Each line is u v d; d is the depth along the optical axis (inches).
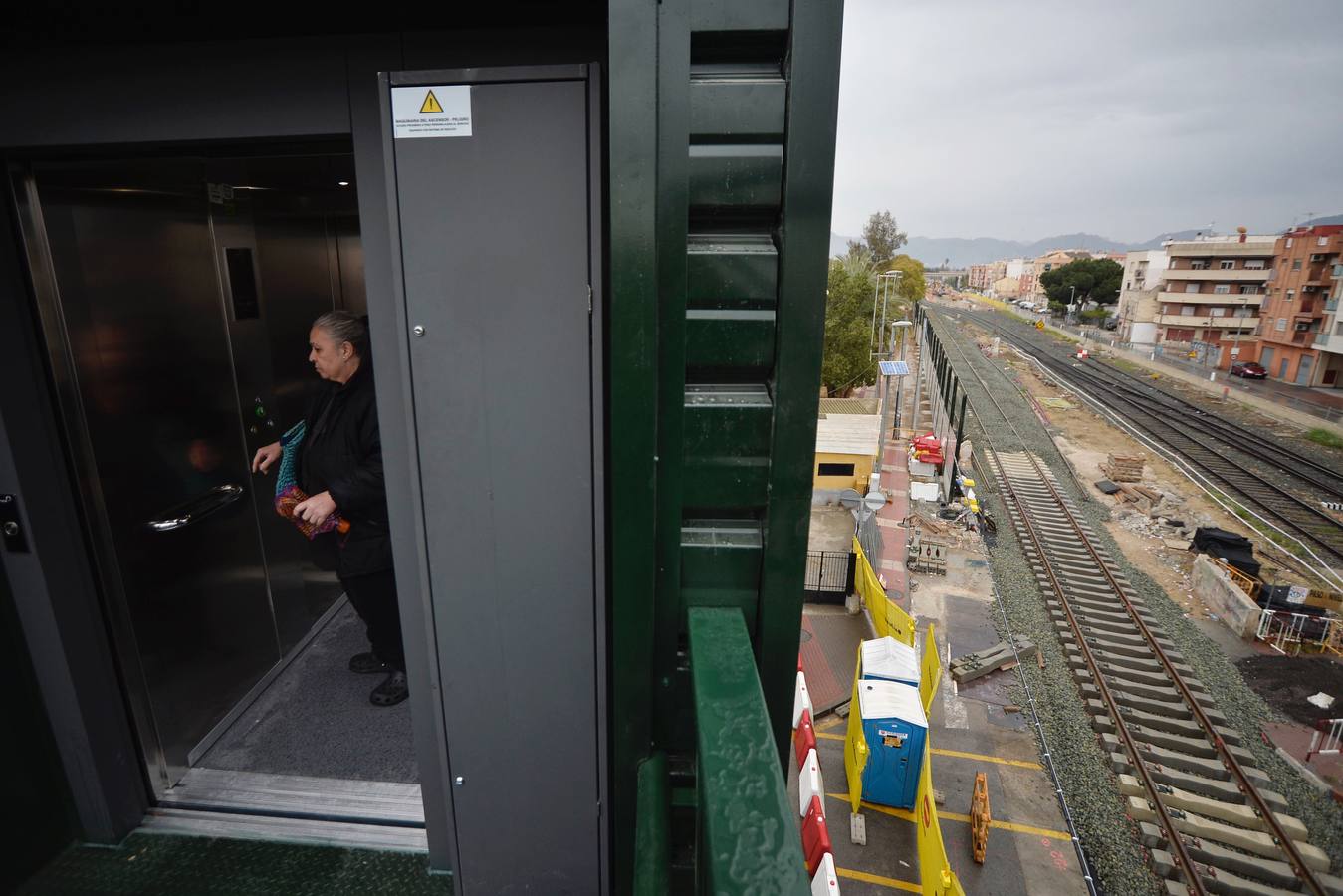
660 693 59.5
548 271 70.3
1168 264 3393.2
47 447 90.9
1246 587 789.2
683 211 49.0
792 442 52.9
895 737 391.9
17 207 85.2
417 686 88.6
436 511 77.2
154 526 108.3
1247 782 480.4
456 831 87.9
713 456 53.6
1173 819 444.1
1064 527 970.7
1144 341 3454.7
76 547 94.9
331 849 100.8
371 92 71.0
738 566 55.9
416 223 70.2
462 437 75.0
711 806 35.0
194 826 105.0
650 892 42.0
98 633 98.3
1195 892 399.2
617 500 52.8
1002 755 510.6
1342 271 2385.6
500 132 67.6
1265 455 1422.2
